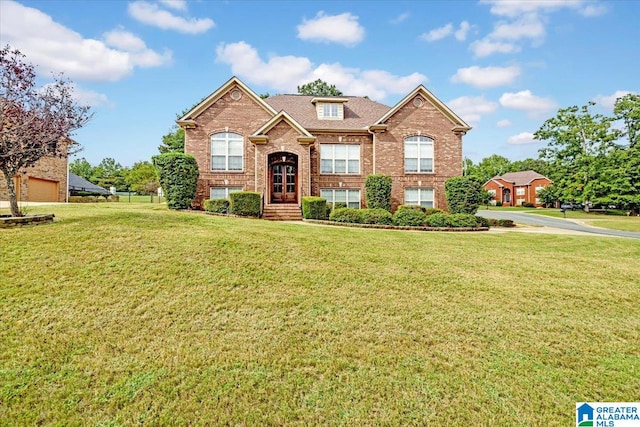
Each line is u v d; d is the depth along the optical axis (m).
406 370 4.63
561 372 4.68
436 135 23.62
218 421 3.69
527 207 56.53
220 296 6.62
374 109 26.09
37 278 6.79
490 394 4.20
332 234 12.46
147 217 12.19
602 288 8.05
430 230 17.75
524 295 7.39
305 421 3.72
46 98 10.29
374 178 21.98
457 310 6.54
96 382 4.21
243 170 22.41
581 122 45.12
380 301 6.80
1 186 25.33
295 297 6.78
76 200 33.78
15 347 4.79
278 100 26.58
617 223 28.33
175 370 4.48
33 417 3.65
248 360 4.75
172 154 19.84
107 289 6.58
